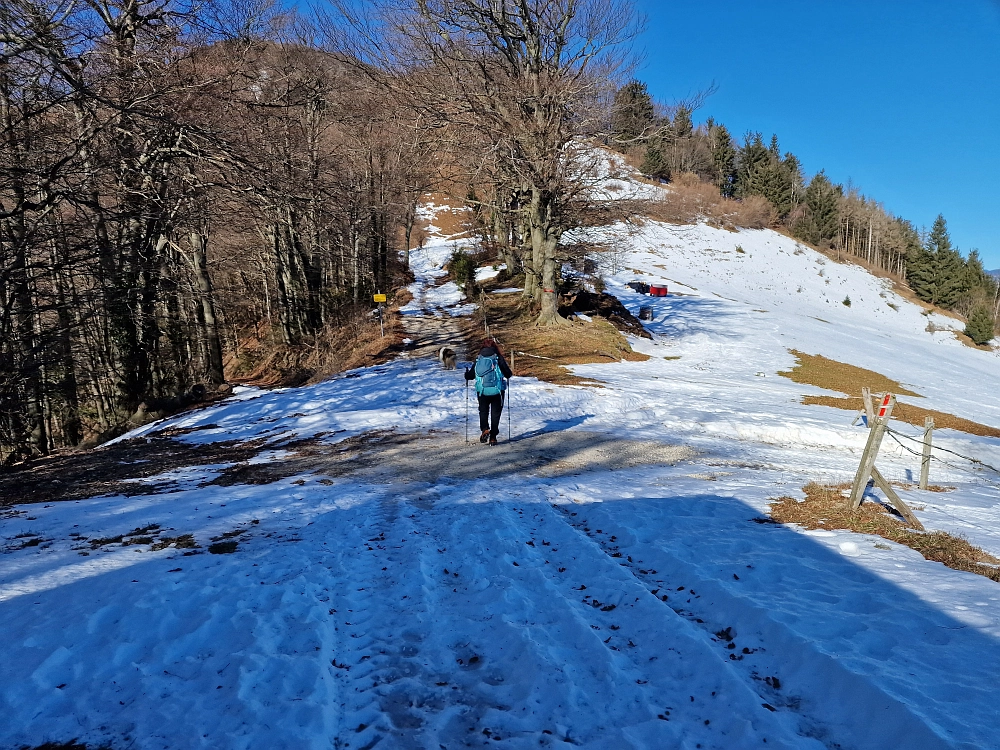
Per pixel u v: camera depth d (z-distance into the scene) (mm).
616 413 15328
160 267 19656
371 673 3477
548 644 3695
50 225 14391
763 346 30906
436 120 26062
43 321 17219
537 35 26781
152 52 15836
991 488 10180
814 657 3408
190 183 17844
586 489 8086
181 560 5199
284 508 7074
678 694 3227
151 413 19844
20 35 11555
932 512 7367
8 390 15352
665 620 3943
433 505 7262
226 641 3719
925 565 5086
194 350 28984
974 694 3012
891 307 69562
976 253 90438
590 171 27422
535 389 17062
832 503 7113
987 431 18000
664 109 27094
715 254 68625
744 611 4082
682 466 9898
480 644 3818
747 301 50438
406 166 32625
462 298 39969
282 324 31938
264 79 18641
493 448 10875
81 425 23172
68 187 13516
